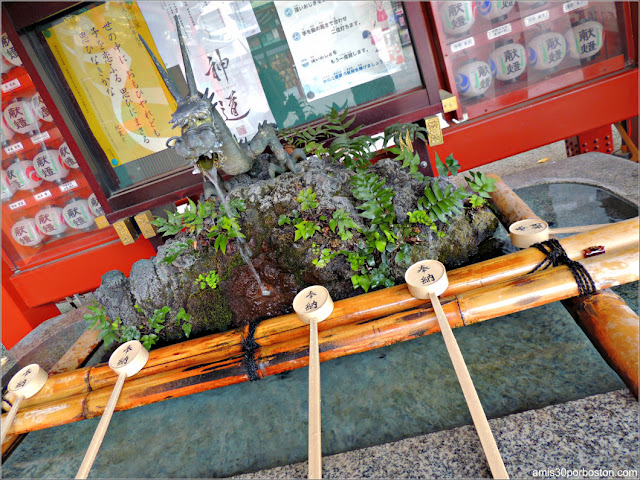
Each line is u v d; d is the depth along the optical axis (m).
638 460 1.41
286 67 3.33
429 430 1.80
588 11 3.41
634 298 2.19
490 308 2.15
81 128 3.39
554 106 3.58
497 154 3.73
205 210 3.03
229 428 2.15
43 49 3.18
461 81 3.61
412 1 3.05
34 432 2.53
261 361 2.31
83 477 1.76
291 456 1.88
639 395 1.59
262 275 2.81
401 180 3.01
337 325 2.39
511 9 3.39
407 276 2.37
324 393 2.19
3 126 3.85
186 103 2.42
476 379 1.98
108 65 3.25
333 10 3.16
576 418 1.62
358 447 1.81
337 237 2.75
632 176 3.22
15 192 4.08
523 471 1.47
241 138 3.54
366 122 3.39
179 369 2.46
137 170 3.56
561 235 2.73
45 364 3.33
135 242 4.07
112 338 2.99
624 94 3.54
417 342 2.37
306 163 3.06
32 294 4.28
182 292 2.96
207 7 3.14
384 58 3.30
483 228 2.96
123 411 2.52
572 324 2.15
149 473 2.00
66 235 4.27
